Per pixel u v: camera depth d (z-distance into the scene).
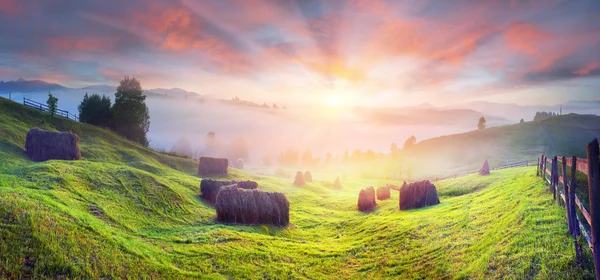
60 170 36.94
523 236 18.09
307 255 27.38
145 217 32.59
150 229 30.02
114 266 18.55
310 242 33.28
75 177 36.00
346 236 34.97
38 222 19.28
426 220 31.28
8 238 16.95
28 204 21.28
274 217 39.25
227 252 25.39
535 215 20.03
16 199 21.52
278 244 29.89
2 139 49.41
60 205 24.38
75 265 17.23
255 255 25.61
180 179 56.09
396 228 31.30
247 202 38.44
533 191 25.67
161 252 23.50
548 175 28.03
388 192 62.38
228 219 37.84
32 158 48.28
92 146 64.25
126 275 18.23
